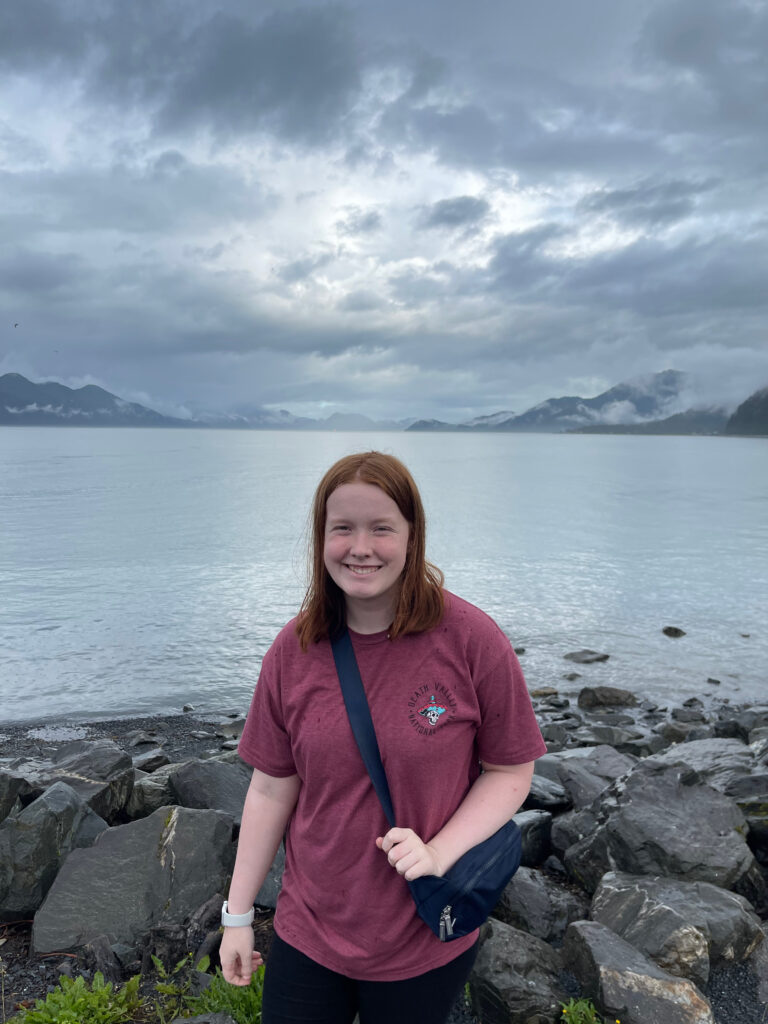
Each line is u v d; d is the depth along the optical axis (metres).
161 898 4.56
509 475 104.06
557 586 25.45
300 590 24.36
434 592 2.20
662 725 12.28
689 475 109.81
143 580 26.45
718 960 4.10
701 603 22.75
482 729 2.26
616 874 4.67
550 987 3.80
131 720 12.88
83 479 90.69
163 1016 3.75
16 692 14.35
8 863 4.71
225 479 91.56
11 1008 3.93
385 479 2.12
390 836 2.07
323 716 2.20
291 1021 2.25
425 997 2.21
